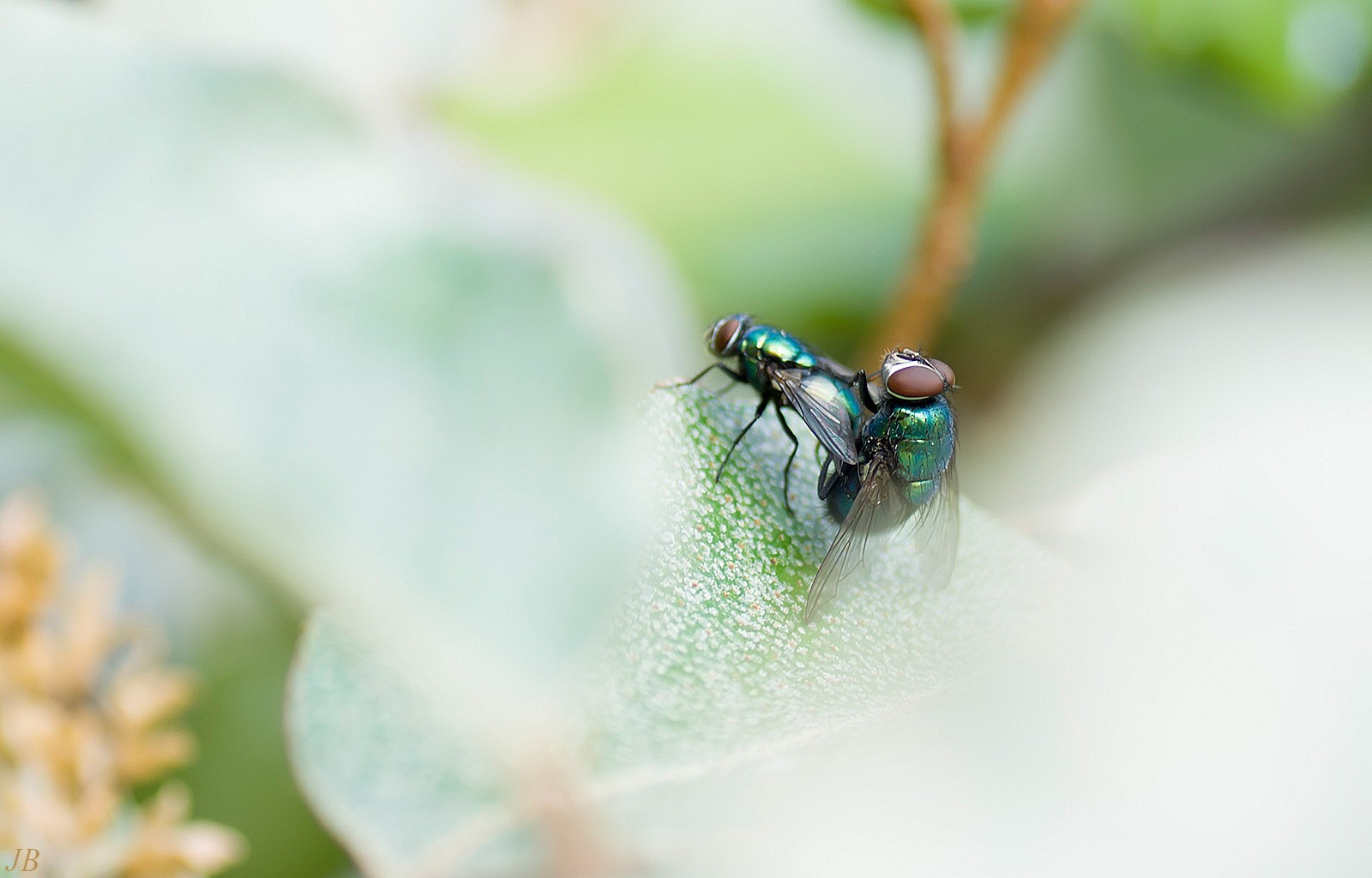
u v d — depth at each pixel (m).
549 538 0.09
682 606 0.10
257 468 0.09
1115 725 0.10
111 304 0.09
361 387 0.09
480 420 0.09
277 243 0.09
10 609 0.10
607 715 0.10
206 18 0.11
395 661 0.10
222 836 0.10
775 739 0.10
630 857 0.10
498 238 0.10
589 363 0.09
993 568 0.10
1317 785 0.10
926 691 0.10
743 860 0.10
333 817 0.10
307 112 0.10
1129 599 0.10
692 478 0.10
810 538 0.10
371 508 0.09
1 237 0.09
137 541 0.11
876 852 0.10
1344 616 0.10
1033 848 0.10
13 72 0.09
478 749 0.10
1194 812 0.10
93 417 0.09
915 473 0.11
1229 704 0.10
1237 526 0.11
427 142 0.10
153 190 0.09
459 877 0.10
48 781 0.10
